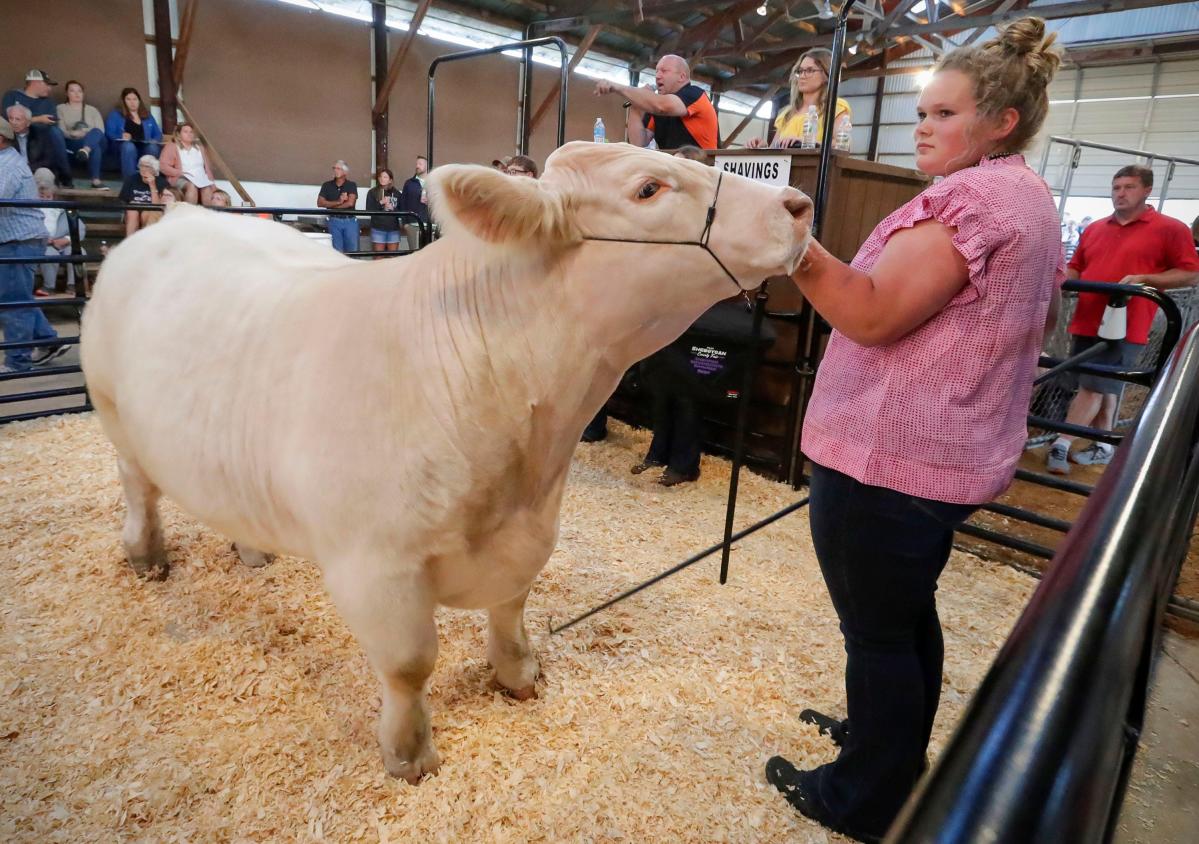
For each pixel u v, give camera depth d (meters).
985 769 0.37
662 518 3.77
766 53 15.63
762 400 4.42
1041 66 1.38
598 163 1.45
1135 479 0.68
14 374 4.57
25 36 9.22
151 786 1.82
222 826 1.73
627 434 5.16
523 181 1.34
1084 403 5.12
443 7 12.41
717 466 4.60
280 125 11.65
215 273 2.05
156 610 2.55
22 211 5.52
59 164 8.73
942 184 1.37
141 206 4.88
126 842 1.68
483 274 1.54
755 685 2.38
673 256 1.42
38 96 8.67
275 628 2.48
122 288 2.22
